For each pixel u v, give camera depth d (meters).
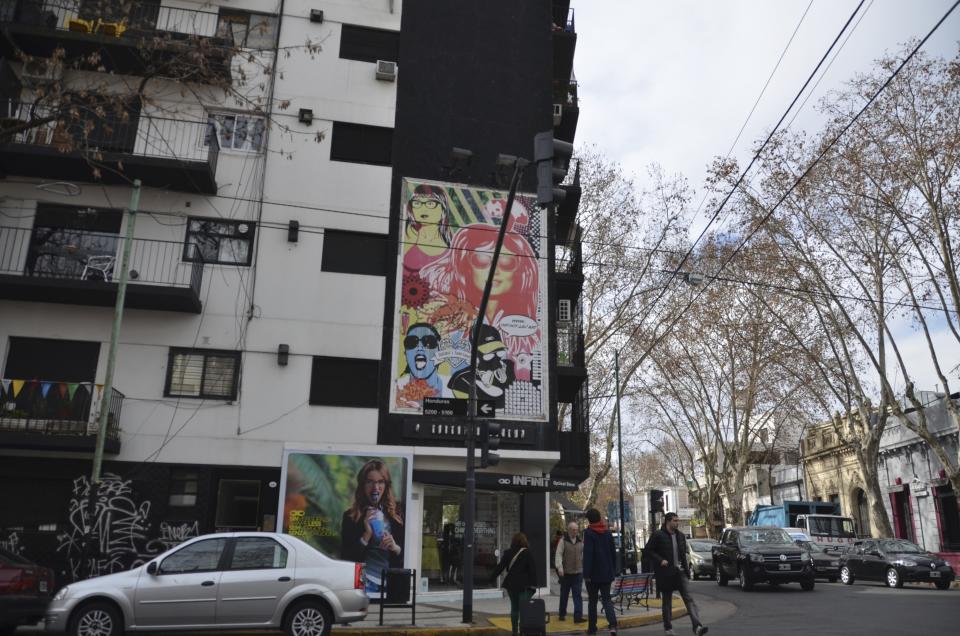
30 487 17.84
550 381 21.06
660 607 17.09
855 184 25.70
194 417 18.83
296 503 18.69
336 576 10.92
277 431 19.11
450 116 22.48
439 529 19.92
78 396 17.75
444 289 20.98
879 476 37.28
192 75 19.48
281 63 21.62
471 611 13.92
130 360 18.88
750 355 36.41
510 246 21.78
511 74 23.45
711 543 30.86
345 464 19.17
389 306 20.56
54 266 19.16
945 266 24.27
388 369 20.12
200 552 10.91
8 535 17.42
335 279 20.42
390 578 13.21
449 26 23.33
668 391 42.69
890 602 16.88
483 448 14.84
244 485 18.97
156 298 18.56
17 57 19.70
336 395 19.75
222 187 20.44
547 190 12.12
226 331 19.48
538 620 10.54
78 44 19.50
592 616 12.35
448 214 21.58
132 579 10.57
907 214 25.30
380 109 21.97
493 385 20.58
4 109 18.81
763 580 21.48
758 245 29.22
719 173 27.88
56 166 19.08
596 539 11.86
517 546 12.07
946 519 31.80
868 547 24.78
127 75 20.47
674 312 34.06
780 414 41.56
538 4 24.47
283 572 10.81
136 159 18.94
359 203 21.08
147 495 18.11
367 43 22.62
